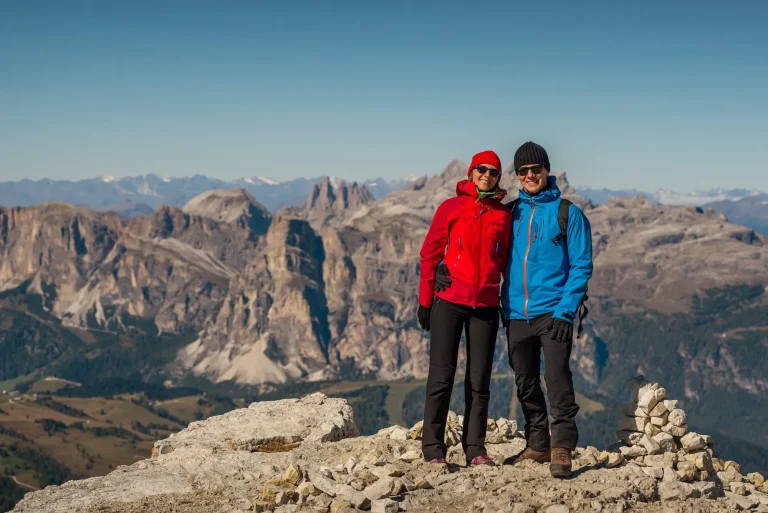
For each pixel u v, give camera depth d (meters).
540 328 12.10
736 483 12.75
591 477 11.85
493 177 12.16
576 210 12.12
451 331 12.51
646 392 13.12
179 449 14.70
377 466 12.15
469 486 11.47
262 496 11.00
